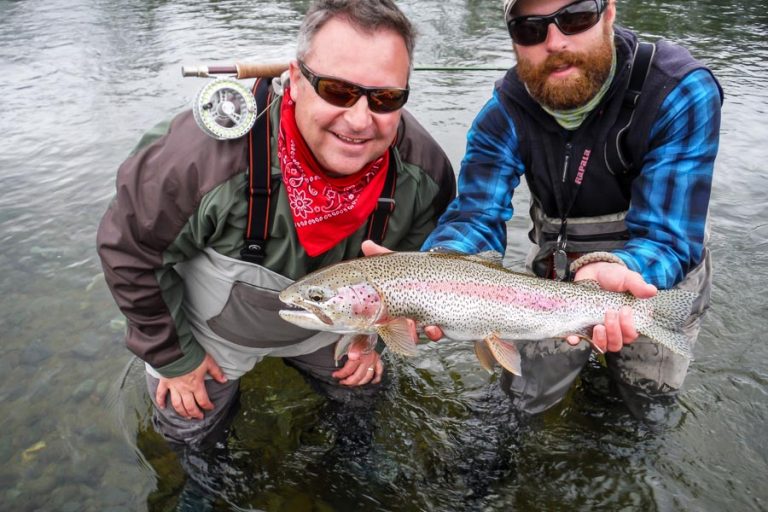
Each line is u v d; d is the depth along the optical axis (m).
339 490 1.12
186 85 2.92
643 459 1.15
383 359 1.42
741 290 1.56
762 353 1.37
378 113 0.89
